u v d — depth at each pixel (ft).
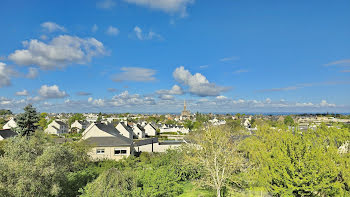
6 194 41.42
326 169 38.58
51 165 47.62
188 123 364.99
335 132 47.83
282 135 49.85
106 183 45.09
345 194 38.78
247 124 355.97
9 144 51.44
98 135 127.95
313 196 46.73
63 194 54.75
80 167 76.13
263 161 49.32
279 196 48.39
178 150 86.74
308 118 463.42
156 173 55.47
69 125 357.20
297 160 42.98
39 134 67.05
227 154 61.16
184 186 70.69
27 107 137.18
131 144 115.65
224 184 62.85
